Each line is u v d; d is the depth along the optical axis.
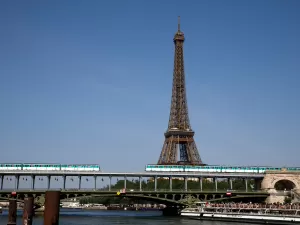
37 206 196.12
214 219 170.25
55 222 49.66
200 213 180.50
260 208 150.75
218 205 184.12
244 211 161.62
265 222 141.12
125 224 148.62
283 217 134.25
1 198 188.62
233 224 144.50
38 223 145.88
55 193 50.22
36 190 194.50
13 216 72.50
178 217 197.50
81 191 197.88
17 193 191.50
